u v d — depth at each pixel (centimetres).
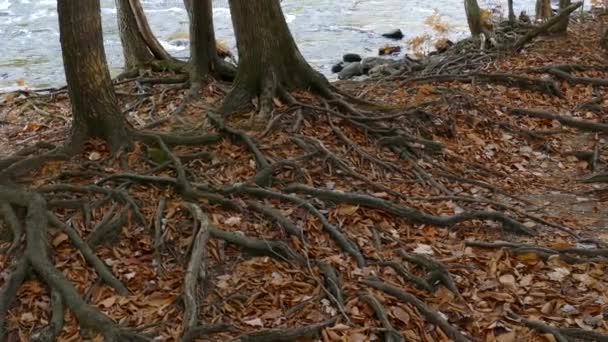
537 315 548
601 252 629
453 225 686
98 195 648
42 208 593
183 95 1007
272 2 891
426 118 943
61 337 494
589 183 838
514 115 1038
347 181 756
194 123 875
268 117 856
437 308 552
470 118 981
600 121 1039
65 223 597
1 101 1097
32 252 550
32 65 1766
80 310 505
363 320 523
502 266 613
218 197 665
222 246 600
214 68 1064
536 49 1414
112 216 619
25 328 506
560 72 1202
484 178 836
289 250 598
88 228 605
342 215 672
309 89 926
